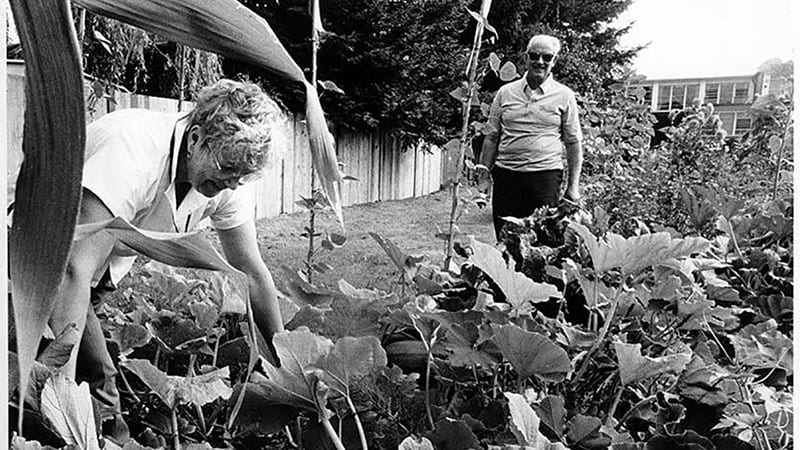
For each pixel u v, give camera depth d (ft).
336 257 13.50
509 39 35.53
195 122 3.47
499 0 35.01
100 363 2.93
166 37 1.05
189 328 3.46
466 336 2.91
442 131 30.04
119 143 3.29
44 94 0.93
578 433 2.51
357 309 3.55
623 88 12.69
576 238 4.36
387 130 29.66
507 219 5.07
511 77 5.90
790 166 7.72
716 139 10.55
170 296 4.14
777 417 2.53
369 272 11.54
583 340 3.15
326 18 25.86
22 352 0.99
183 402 2.52
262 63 1.09
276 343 2.46
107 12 1.01
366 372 2.46
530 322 3.12
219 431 3.07
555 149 10.26
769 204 6.52
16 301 0.98
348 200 28.12
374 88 27.37
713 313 3.57
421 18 27.84
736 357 3.02
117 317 4.05
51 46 0.91
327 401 2.68
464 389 3.30
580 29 42.11
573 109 10.14
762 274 4.96
